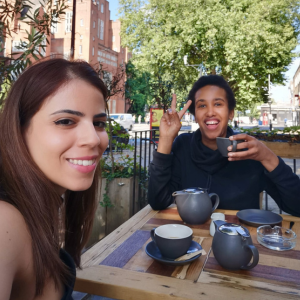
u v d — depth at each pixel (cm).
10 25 236
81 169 61
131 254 104
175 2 1519
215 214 135
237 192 165
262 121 3762
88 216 90
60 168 61
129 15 1672
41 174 60
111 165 322
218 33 1434
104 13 3975
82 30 3241
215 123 170
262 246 112
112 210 294
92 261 99
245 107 1698
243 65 1431
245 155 139
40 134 59
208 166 169
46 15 227
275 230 121
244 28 1394
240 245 90
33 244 55
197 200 134
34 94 59
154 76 1588
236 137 136
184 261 94
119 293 84
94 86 64
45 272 58
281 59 1528
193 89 180
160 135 166
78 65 65
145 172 339
